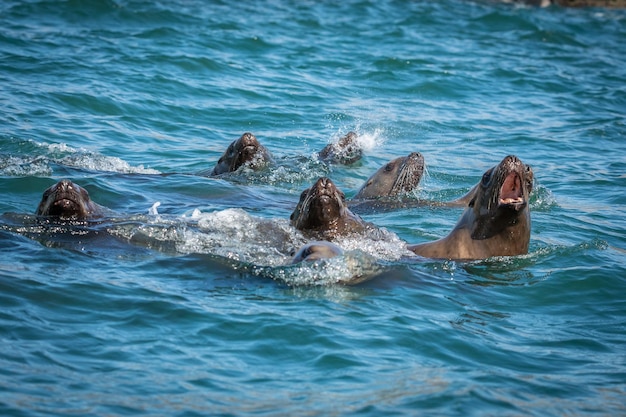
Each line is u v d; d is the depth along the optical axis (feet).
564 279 128.88
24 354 91.40
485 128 250.16
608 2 474.08
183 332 100.73
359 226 150.61
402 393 88.38
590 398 90.27
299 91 274.16
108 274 118.83
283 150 225.15
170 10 349.82
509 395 89.81
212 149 221.66
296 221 151.12
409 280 123.54
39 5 333.83
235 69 288.51
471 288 123.95
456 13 415.23
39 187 172.35
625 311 118.32
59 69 262.67
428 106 271.90
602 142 237.66
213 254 130.21
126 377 88.38
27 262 121.08
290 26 355.15
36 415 78.89
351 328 104.22
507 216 135.95
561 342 106.22
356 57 319.06
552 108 274.57
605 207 178.29
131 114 237.04
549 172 207.00
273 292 115.44
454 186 199.72
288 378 91.09
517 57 341.41
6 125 213.46
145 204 170.19
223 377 90.27
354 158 222.07
